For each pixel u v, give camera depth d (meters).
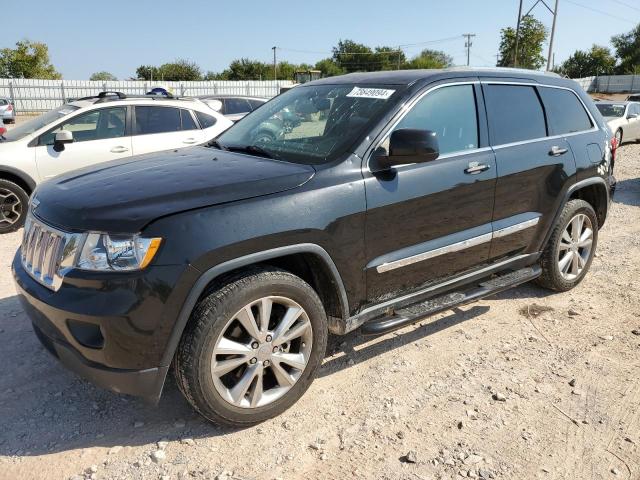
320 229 3.06
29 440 2.92
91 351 2.68
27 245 3.16
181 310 2.70
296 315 3.06
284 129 3.88
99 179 3.24
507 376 3.61
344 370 3.67
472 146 3.94
